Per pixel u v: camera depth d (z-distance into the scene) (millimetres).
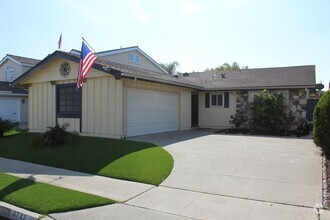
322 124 8477
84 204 4797
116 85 11867
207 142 11688
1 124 13070
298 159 8305
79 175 6965
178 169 7242
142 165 7406
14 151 10008
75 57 12531
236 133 15758
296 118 16594
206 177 6547
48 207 4629
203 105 19531
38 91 14539
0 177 6566
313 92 19250
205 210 4645
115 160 7945
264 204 4883
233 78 20172
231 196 5309
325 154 8688
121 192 5602
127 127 12227
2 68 27016
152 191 5652
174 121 16531
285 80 17688
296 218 4266
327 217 4281
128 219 4305
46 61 13539
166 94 15617
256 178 6418
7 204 4844
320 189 5598
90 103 12586
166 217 4371
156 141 11695
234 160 8203
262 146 10711
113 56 21031
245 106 18016
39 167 7875
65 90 13523
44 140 10242
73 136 10859
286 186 5820
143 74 12500
